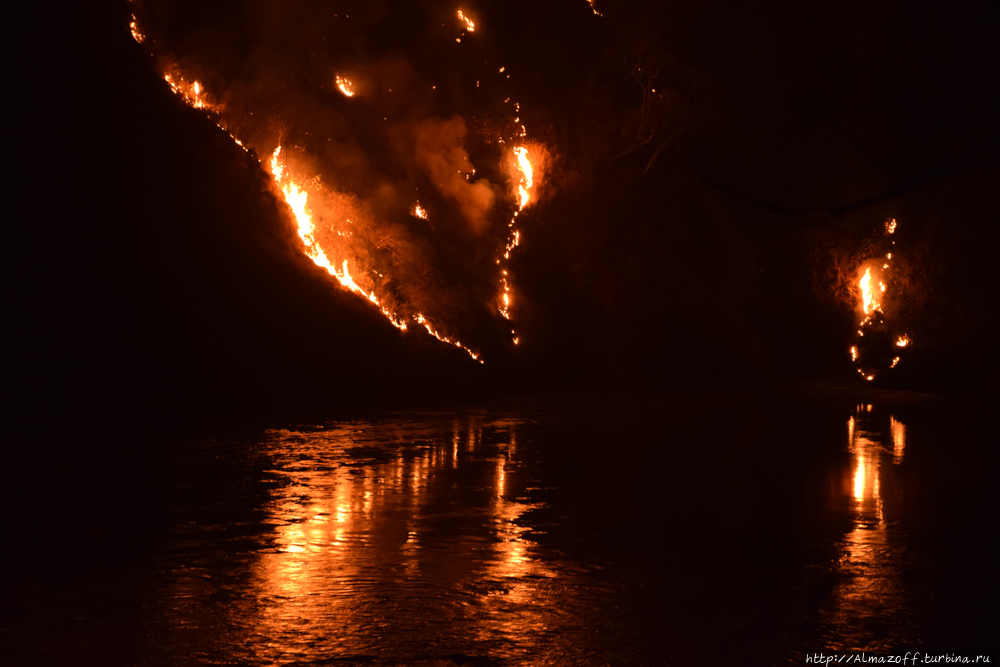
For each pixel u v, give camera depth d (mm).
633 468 18672
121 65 35969
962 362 42906
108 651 7586
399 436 24875
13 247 28641
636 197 44281
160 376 28984
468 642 7840
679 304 44438
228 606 8906
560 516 13562
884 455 20625
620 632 8086
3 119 30859
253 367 32094
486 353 42938
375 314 39438
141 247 31906
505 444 22969
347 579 9938
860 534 12180
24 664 7293
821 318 50406
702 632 8070
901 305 46531
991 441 23469
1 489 15945
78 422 25312
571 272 45000
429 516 13555
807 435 24984
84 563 10672
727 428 26938
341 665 7273
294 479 17203
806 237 47250
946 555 10953
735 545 11578
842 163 25438
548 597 9234
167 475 17688
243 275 34688
